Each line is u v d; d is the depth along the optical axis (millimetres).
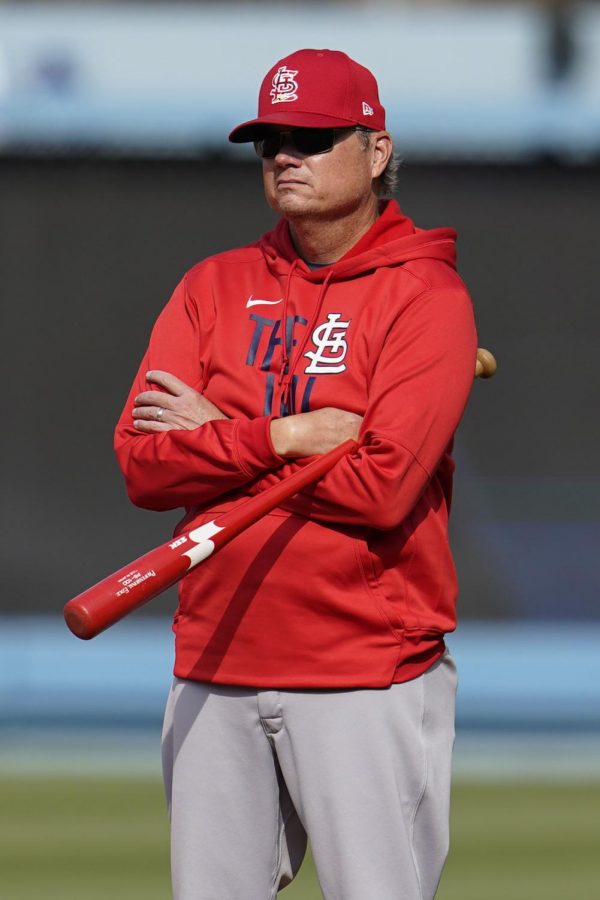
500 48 30281
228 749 9992
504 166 31141
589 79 30375
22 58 30031
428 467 9781
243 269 10703
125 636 30234
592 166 31234
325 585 9727
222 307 10555
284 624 9758
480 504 31203
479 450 31297
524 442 31344
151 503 10406
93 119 30219
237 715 9953
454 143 30516
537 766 24688
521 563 31109
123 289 31391
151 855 18266
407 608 9977
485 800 21859
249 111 30078
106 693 29906
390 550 9922
